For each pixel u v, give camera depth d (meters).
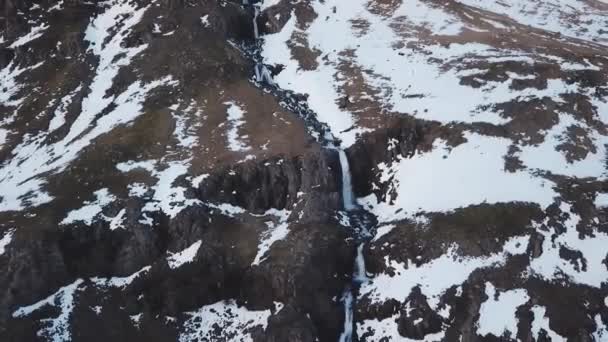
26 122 78.44
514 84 72.31
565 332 48.12
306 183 62.41
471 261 52.78
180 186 61.31
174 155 66.25
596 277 50.72
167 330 52.31
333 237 57.19
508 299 50.03
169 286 54.16
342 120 71.81
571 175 58.91
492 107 68.44
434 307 50.78
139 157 66.50
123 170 64.44
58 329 51.47
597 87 71.25
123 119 73.88
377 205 63.38
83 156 67.19
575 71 73.69
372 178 65.38
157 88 79.25
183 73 81.00
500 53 82.00
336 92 78.00
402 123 67.88
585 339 47.56
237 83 79.69
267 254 56.12
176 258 56.62
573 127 65.00
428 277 52.88
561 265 51.56
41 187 63.19
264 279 54.34
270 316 52.56
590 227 53.84
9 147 74.00
